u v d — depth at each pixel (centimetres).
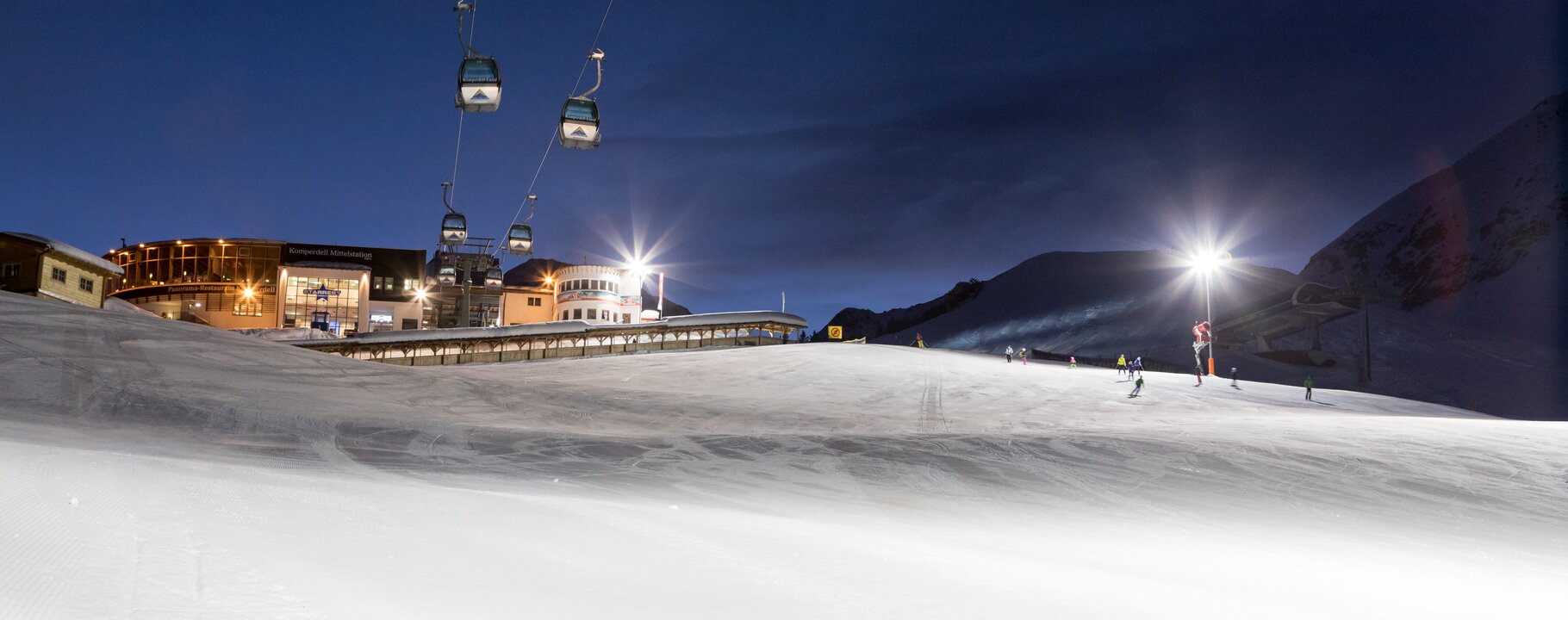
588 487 1283
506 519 642
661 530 666
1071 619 445
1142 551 905
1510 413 8344
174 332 3519
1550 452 2305
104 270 5650
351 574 368
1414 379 9062
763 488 1415
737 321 7219
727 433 2320
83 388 2302
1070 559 761
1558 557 1163
